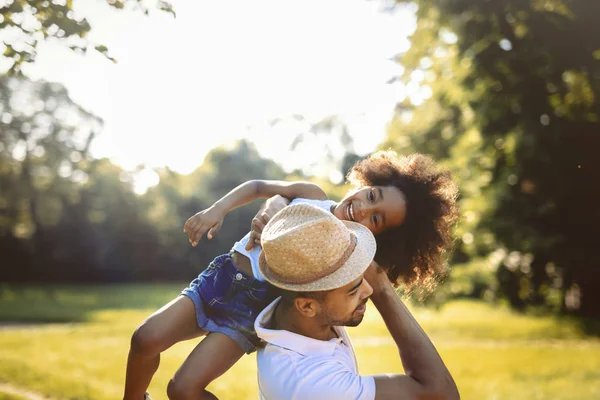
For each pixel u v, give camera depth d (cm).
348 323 238
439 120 2216
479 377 1036
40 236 4222
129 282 4356
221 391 848
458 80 1694
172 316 281
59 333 1586
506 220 1762
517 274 1925
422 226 305
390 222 301
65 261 4238
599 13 1388
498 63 1535
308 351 236
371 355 1253
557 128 1622
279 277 230
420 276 312
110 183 4322
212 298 284
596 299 2067
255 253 287
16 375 935
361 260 229
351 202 304
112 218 4331
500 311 2234
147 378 291
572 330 1734
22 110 4222
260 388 242
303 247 222
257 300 280
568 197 1772
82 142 4347
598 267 1831
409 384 237
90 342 1393
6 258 4112
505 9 1456
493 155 1759
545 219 1809
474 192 1805
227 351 273
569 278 1911
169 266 4406
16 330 1714
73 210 4269
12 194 4166
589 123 1614
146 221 4356
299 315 240
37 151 4259
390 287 257
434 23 1638
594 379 1015
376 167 316
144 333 278
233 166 4641
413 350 244
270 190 342
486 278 1962
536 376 1043
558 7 1411
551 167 1709
